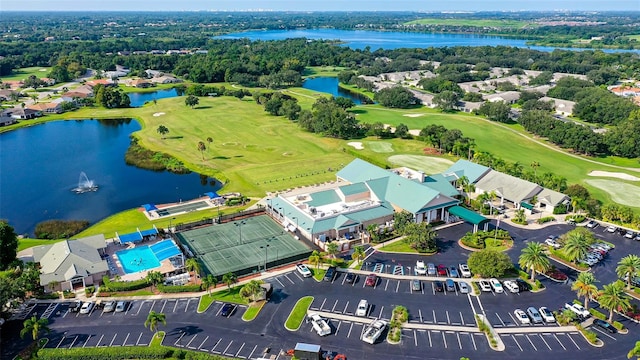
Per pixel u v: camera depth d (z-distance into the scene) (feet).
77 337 279.49
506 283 328.29
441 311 303.27
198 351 267.18
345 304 311.47
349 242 389.39
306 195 460.96
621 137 639.76
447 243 397.60
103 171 604.49
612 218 437.58
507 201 489.67
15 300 305.73
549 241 395.96
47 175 589.32
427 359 261.24
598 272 350.43
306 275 344.08
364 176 495.82
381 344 273.33
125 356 261.24
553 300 314.76
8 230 349.00
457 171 526.16
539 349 268.62
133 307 309.22
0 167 618.44
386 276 344.90
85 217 469.57
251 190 524.52
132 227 431.02
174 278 339.77
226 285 334.44
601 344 271.90
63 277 330.75
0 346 272.51
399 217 408.26
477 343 273.54
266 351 266.36
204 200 500.33
